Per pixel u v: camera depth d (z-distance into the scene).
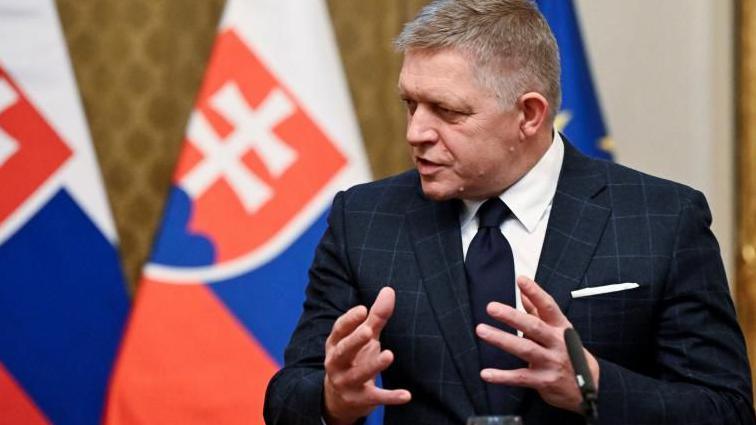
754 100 14.20
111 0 13.38
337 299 8.08
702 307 7.64
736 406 7.41
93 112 13.30
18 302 12.75
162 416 12.62
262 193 12.88
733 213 14.33
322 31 13.23
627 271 7.62
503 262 7.75
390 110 13.69
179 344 12.70
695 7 14.29
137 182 13.34
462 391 7.54
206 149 12.84
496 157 7.58
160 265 12.71
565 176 8.04
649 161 14.21
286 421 7.57
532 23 7.68
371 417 12.88
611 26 14.21
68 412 12.80
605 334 7.53
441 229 7.97
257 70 13.01
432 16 7.54
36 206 12.80
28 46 12.79
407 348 7.72
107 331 12.93
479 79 7.43
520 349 6.68
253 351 12.74
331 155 13.04
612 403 7.11
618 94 14.18
